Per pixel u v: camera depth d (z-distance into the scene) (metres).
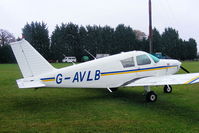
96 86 7.18
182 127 4.60
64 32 57.59
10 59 51.91
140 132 4.33
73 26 57.56
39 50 55.25
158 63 8.23
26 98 7.83
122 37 61.09
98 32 59.81
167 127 4.61
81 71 6.92
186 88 9.66
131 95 8.21
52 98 7.80
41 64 6.56
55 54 56.06
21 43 6.34
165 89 8.61
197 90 9.14
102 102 7.04
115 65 7.38
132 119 5.16
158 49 61.72
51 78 6.57
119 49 61.25
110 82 7.36
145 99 7.04
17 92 9.08
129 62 7.63
